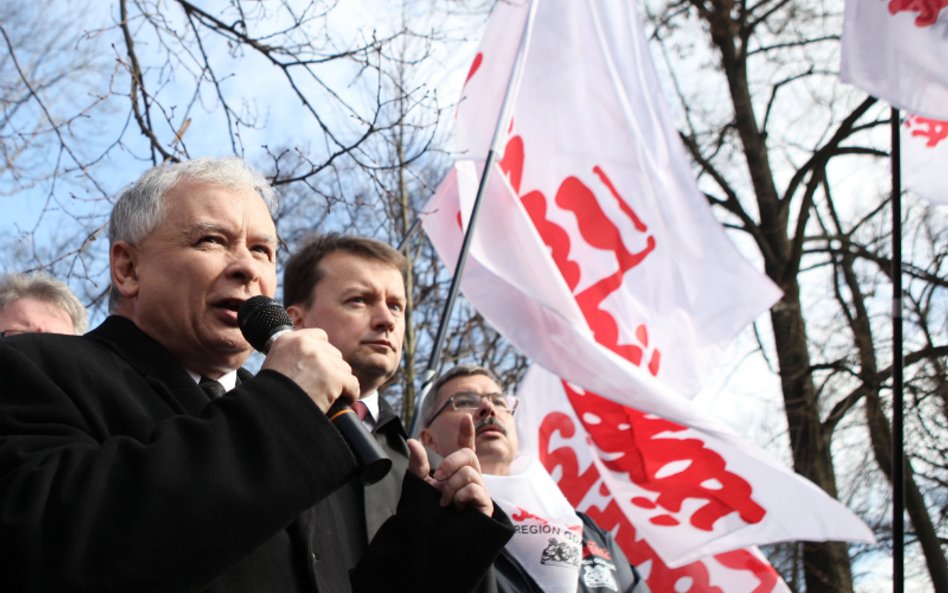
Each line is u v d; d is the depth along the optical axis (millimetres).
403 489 2838
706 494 5957
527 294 5586
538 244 5660
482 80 6109
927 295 11531
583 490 6188
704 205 6195
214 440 2266
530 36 6215
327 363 2420
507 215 5727
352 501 3387
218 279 2783
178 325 2768
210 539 2189
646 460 6102
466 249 5262
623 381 5578
